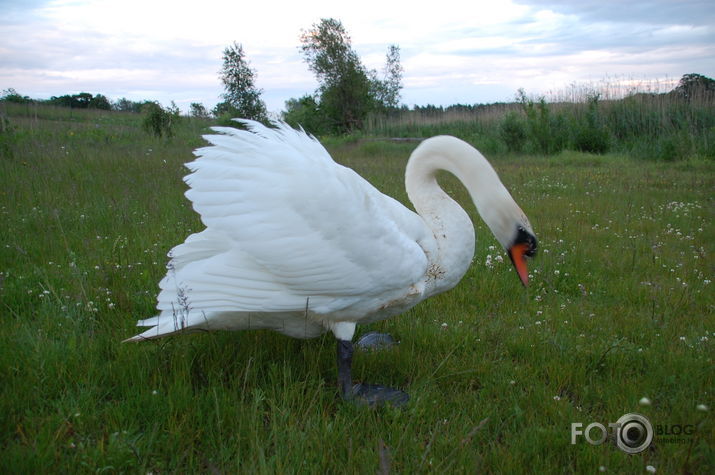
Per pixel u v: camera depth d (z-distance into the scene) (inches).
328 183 123.4
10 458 97.2
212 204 122.9
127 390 123.6
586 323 181.6
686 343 165.5
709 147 741.9
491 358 158.7
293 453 106.9
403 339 168.2
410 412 125.4
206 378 136.4
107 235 242.5
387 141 1117.7
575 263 245.3
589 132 840.3
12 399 114.9
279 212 121.3
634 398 134.2
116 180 358.6
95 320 159.3
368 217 125.1
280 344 153.6
